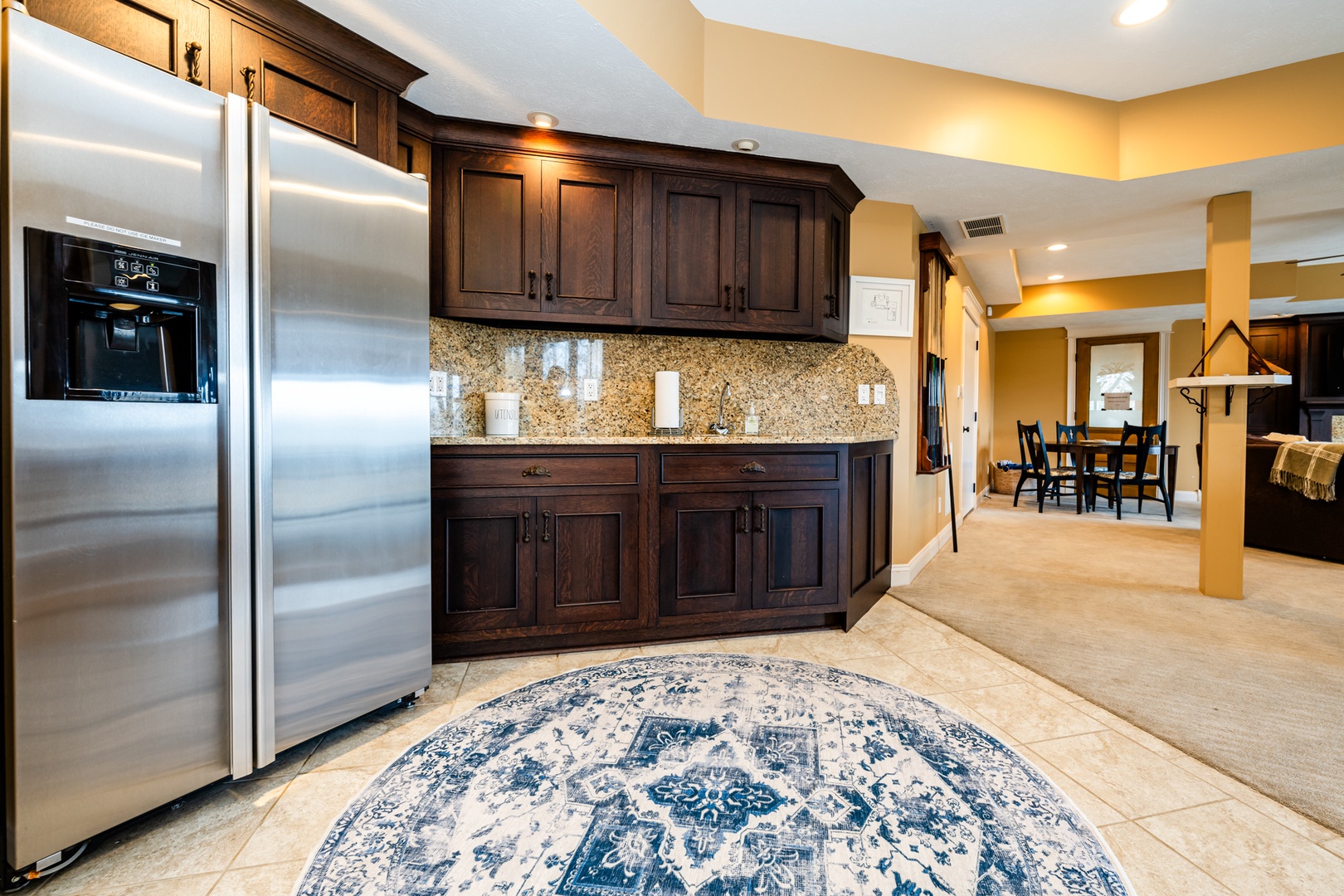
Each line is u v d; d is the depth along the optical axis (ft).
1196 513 19.80
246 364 4.56
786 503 8.25
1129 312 20.56
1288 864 3.93
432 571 7.25
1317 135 8.35
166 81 4.11
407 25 5.85
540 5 5.58
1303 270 18.75
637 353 9.77
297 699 5.03
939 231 12.29
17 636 3.55
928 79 8.58
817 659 7.49
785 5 7.38
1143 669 7.16
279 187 4.77
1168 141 9.22
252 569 4.66
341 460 5.33
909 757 5.23
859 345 10.67
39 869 3.71
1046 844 4.11
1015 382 25.46
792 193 9.07
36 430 3.58
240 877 3.82
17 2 3.47
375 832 4.25
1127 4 7.21
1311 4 7.14
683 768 5.04
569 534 7.60
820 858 3.97
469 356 8.84
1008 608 9.55
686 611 8.00
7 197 3.45
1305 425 21.83
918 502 11.89
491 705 6.22
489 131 7.84
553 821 4.36
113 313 4.02
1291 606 9.66
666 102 7.29
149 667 4.13
